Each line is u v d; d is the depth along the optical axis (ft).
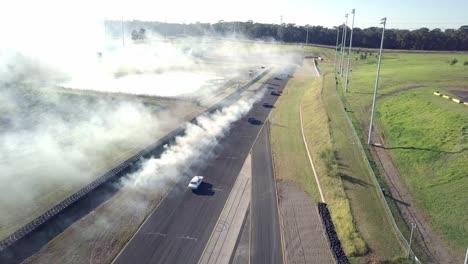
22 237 112.16
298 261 108.58
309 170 167.94
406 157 157.79
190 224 126.31
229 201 142.10
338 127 200.64
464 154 143.95
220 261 108.47
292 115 257.14
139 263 106.42
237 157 183.73
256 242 117.39
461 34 587.27
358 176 148.46
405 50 585.63
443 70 303.48
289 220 129.70
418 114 193.06
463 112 179.73
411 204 128.16
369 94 248.93
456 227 113.09
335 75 342.64
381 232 114.32
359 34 648.38
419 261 99.30
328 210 133.08
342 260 105.09
